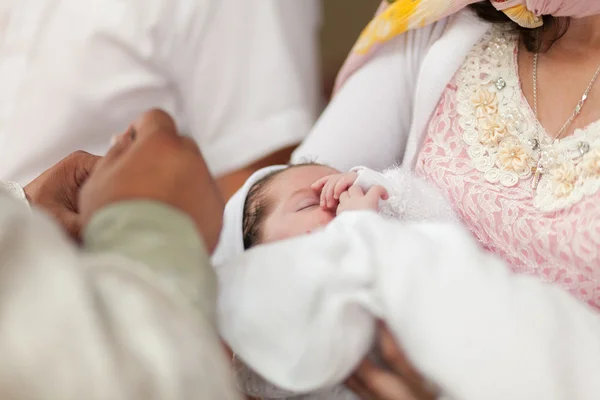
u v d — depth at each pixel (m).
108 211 0.61
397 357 0.72
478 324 0.68
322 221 0.96
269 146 1.73
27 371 0.48
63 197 0.91
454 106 1.09
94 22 1.60
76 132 1.62
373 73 1.26
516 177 0.98
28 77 1.61
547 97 1.01
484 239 1.00
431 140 1.10
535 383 0.67
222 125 1.72
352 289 0.73
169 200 0.63
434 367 0.68
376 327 0.74
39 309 0.50
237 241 1.05
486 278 0.71
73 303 0.50
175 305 0.55
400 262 0.72
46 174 0.92
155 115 0.72
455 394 0.69
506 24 1.09
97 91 1.60
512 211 0.97
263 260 0.77
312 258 0.76
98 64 1.60
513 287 0.71
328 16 2.67
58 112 1.60
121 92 1.62
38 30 1.62
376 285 0.72
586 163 0.91
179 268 0.59
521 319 0.69
